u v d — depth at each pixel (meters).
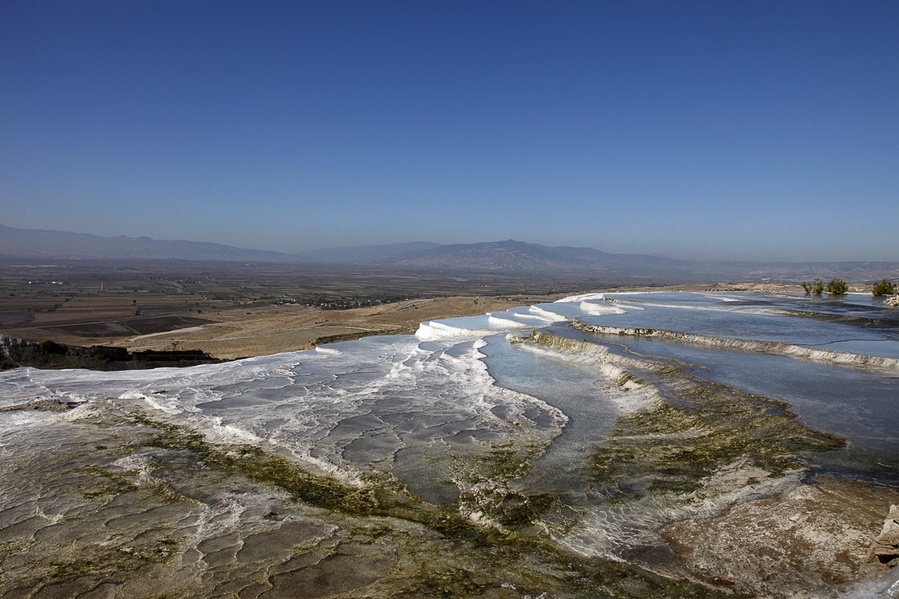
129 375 22.83
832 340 24.50
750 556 8.11
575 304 49.19
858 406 14.84
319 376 22.31
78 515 10.06
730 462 11.64
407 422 15.70
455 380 21.23
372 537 9.17
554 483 11.22
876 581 6.90
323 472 12.19
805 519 8.80
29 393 19.75
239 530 9.43
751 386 17.02
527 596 7.42
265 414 16.61
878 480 10.11
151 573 8.11
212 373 23.03
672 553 8.46
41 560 8.52
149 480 11.65
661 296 54.72
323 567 8.21
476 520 9.76
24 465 12.58
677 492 10.50
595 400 17.66
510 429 14.88
